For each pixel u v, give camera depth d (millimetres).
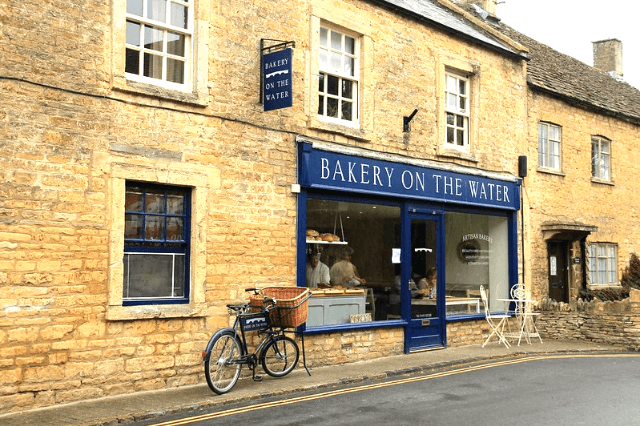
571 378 9680
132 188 8477
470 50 13766
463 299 13422
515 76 15016
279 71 9445
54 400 7480
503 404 7828
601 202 17938
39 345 7402
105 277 7980
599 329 13844
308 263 10484
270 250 9828
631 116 19016
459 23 14805
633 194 19297
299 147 10289
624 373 10172
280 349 9523
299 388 8617
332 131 10797
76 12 7883
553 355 12352
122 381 8078
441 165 12742
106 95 8094
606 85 20672
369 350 11250
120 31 8234
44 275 7480
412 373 10172
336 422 6910
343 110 11328
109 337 7992
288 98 9297
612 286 18047
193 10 9086
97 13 8070
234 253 9344
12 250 7254
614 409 7562
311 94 10539
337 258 10984
